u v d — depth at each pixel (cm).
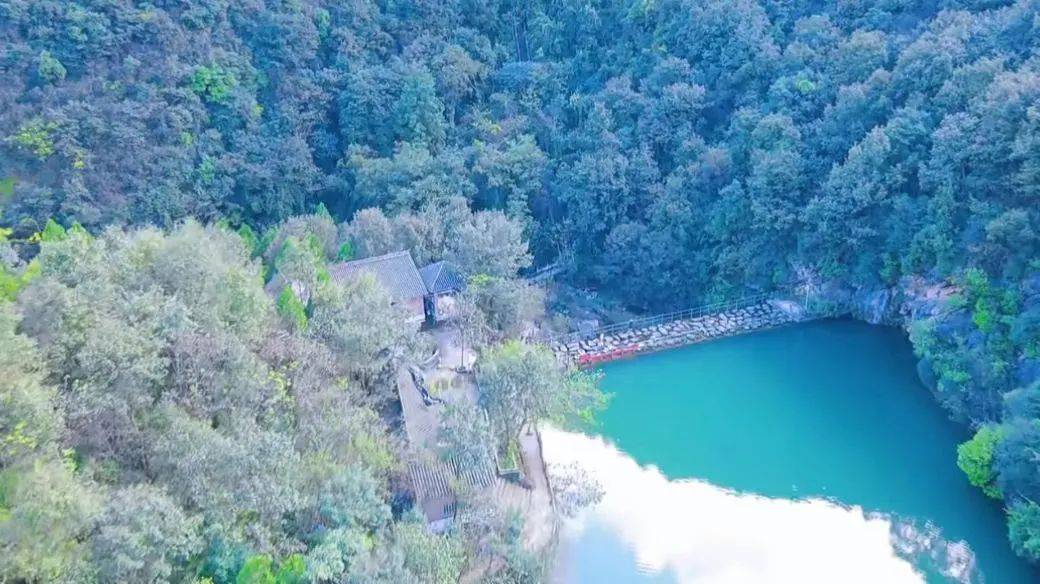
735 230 7069
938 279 6222
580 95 8194
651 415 5728
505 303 5969
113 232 4266
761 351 6538
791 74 7344
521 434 5031
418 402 4775
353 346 4309
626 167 7381
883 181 6325
